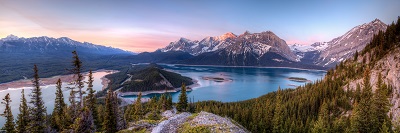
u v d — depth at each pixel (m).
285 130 72.06
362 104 52.34
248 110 96.19
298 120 82.38
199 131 29.77
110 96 58.16
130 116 82.50
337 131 58.50
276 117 73.12
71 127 45.59
